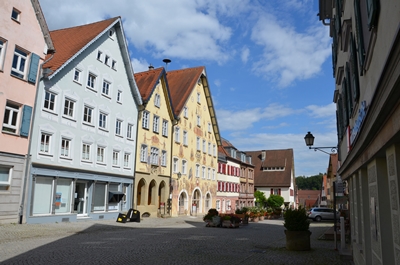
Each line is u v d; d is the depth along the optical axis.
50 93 22.27
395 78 2.99
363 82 6.70
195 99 43.28
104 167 27.05
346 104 10.62
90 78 26.11
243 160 61.56
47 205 21.86
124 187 29.55
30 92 20.58
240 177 59.56
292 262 10.98
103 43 27.41
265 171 76.62
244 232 21.66
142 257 11.11
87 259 10.39
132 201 30.05
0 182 18.83
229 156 54.78
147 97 32.19
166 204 35.28
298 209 14.09
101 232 18.64
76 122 24.34
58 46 25.48
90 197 25.56
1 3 18.75
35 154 20.89
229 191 54.12
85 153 25.27
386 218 5.77
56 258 10.34
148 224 25.42
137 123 31.44
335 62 14.16
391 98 3.33
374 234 6.52
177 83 43.59
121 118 29.31
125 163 29.88
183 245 14.31
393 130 3.78
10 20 19.30
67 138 23.47
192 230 21.77
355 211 10.48
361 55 6.20
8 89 19.19
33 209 20.83
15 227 18.06
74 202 24.36
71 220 23.34
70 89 23.84
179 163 38.31
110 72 28.22
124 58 30.00
